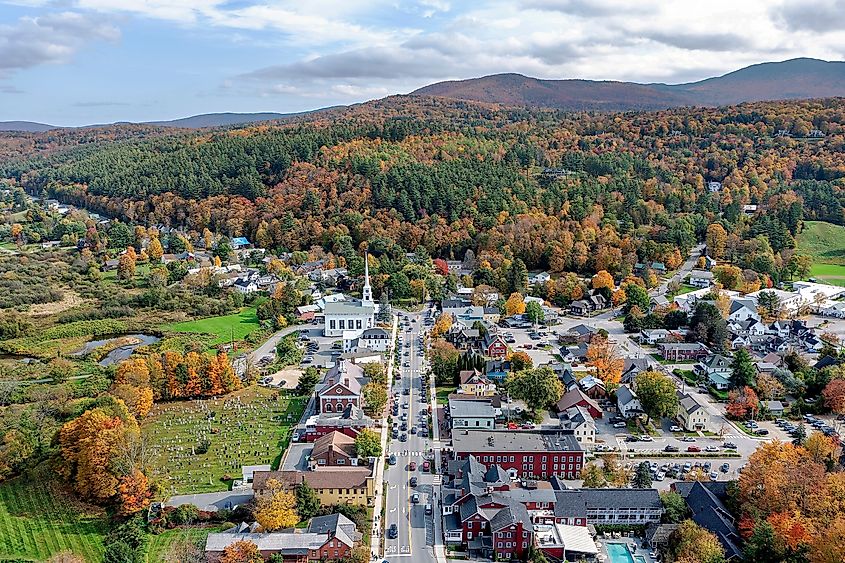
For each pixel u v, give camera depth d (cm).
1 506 15975
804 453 16375
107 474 15850
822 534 12762
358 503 15762
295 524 14862
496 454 17150
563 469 17262
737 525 14562
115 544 13738
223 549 13788
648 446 18900
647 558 14075
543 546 14025
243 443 19012
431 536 14725
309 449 17812
